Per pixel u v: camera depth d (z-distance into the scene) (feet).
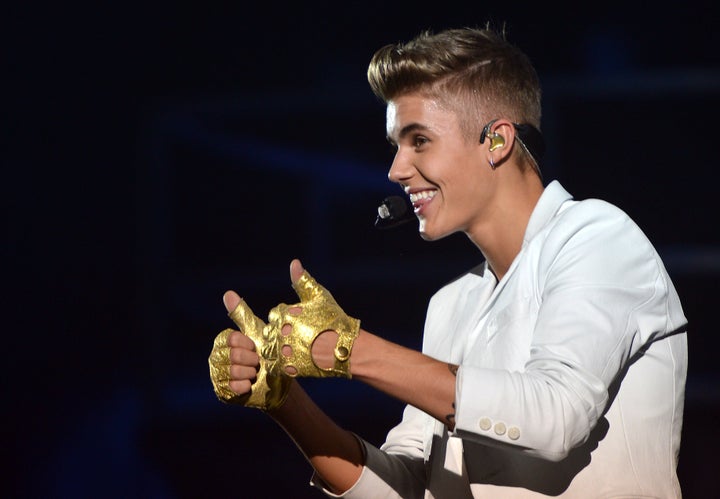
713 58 64.59
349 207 72.84
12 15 68.28
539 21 65.36
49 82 69.36
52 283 70.18
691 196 67.56
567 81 65.62
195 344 71.46
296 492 57.57
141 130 70.33
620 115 67.56
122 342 70.08
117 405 68.59
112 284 70.44
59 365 69.56
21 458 65.21
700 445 56.08
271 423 62.64
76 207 70.38
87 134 70.13
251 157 72.74
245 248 73.10
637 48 65.00
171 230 72.08
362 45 68.59
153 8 68.74
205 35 69.31
